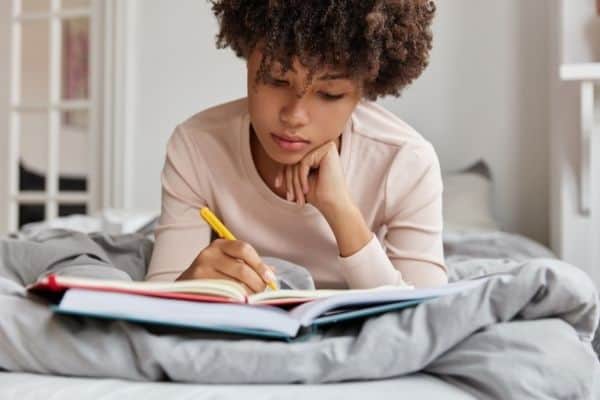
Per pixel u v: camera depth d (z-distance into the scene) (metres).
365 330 0.65
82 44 3.49
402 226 1.10
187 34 3.07
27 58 3.40
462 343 0.65
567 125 2.36
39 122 3.45
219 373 0.61
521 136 2.79
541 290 0.66
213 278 0.80
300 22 0.83
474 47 2.82
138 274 1.20
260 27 0.88
